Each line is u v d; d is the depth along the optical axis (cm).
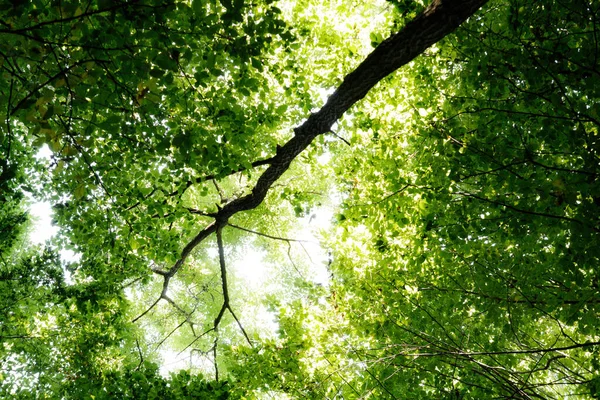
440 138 469
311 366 565
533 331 629
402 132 559
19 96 367
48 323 752
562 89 369
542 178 411
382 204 555
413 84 609
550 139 417
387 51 486
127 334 820
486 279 511
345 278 620
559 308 462
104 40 324
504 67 417
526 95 427
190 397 554
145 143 482
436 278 580
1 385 697
